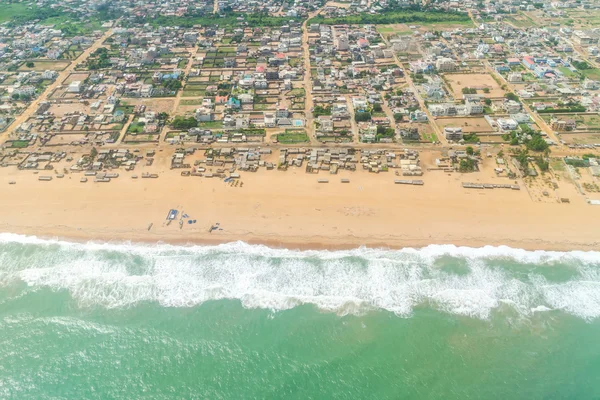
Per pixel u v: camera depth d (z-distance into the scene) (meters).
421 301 134.88
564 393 113.62
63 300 137.12
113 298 137.25
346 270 143.62
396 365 119.94
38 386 117.06
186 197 172.62
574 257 147.00
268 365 120.88
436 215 162.75
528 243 151.88
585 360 120.44
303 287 139.12
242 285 140.00
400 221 160.38
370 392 114.56
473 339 125.44
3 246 153.50
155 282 141.12
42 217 164.62
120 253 150.62
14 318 132.12
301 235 155.62
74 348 124.94
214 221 161.75
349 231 156.88
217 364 121.31
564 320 129.88
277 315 132.00
